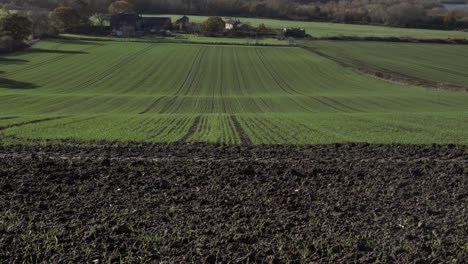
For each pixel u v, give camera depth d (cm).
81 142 2464
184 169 1848
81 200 1466
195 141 2570
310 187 1642
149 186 1617
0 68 6819
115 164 1925
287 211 1390
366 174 1822
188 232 1209
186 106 4841
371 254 1112
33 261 1053
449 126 3209
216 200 1481
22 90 5578
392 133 2883
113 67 7162
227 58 8062
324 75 7050
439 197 1550
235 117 3672
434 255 1107
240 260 1062
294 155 2259
